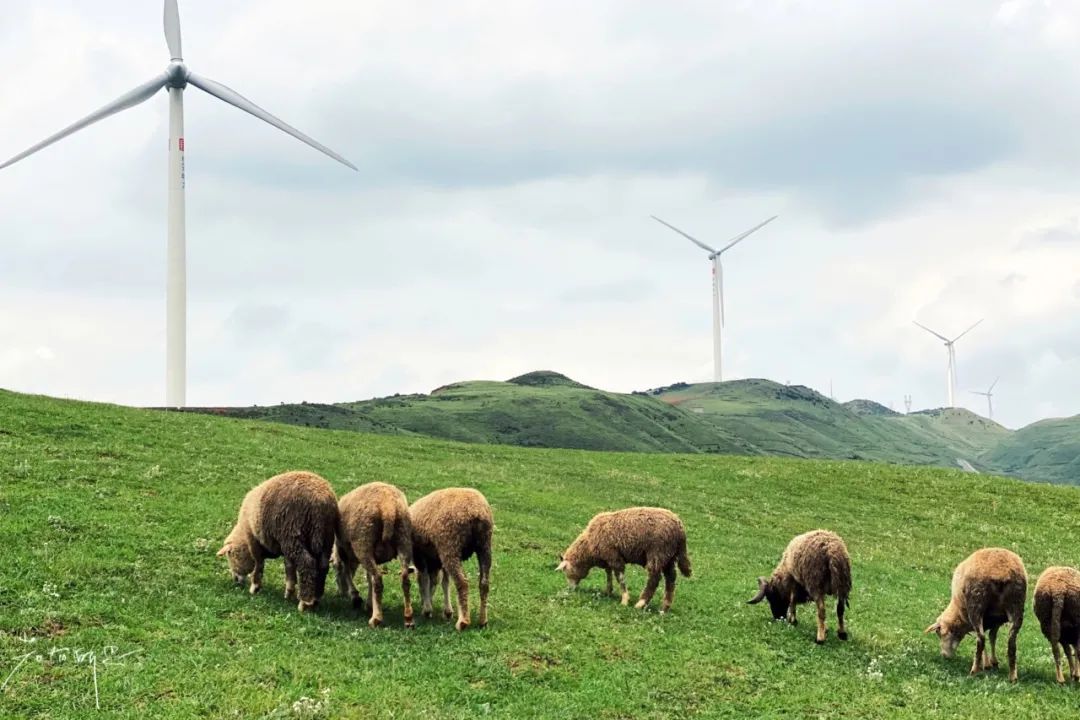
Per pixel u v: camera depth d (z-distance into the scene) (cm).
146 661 1298
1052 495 4206
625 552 1897
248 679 1264
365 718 1185
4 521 1873
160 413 4066
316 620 1546
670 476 4159
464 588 1556
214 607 1566
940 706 1393
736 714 1324
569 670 1449
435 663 1404
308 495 1585
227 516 2228
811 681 1480
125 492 2325
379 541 1548
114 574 1669
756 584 2239
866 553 3011
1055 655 1538
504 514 2792
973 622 1572
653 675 1451
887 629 1903
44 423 3131
